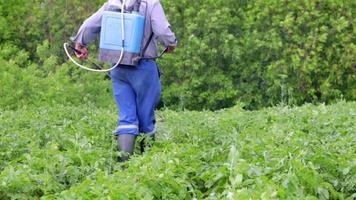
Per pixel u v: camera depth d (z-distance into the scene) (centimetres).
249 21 3484
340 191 1088
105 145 1491
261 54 3491
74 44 1499
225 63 3556
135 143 1453
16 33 3881
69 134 1569
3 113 2073
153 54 1385
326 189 1042
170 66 3550
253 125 1767
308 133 1565
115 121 1820
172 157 1167
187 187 1077
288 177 997
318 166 1112
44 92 3038
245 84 3541
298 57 3356
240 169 1040
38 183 1136
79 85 3173
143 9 1373
